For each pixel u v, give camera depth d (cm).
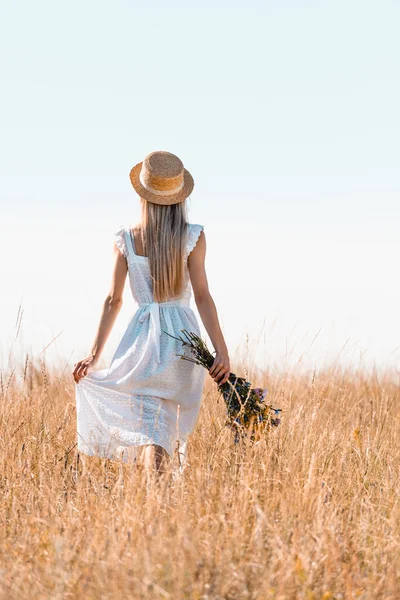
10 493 596
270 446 614
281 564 460
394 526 527
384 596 450
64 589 438
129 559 452
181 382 654
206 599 426
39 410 746
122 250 663
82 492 584
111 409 654
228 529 500
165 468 592
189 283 671
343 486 615
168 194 658
